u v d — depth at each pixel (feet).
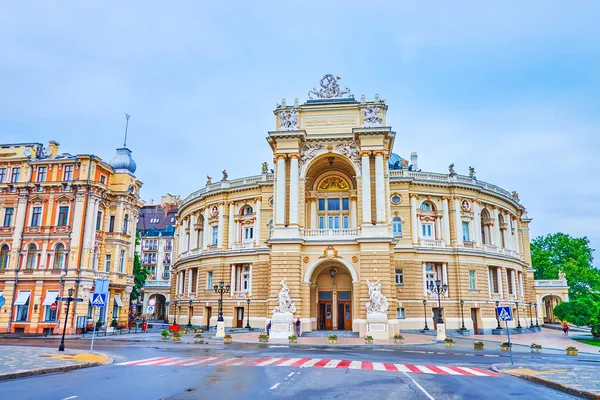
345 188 183.01
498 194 228.02
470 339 165.78
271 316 153.69
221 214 222.28
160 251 385.50
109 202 202.18
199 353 99.30
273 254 157.89
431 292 198.39
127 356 92.68
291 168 165.68
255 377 63.10
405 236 202.18
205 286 219.82
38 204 189.98
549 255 335.67
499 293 214.90
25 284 182.09
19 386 55.62
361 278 151.23
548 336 192.65
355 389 54.75
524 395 53.72
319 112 172.14
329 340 130.21
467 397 51.39
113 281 196.34
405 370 73.41
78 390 52.65
